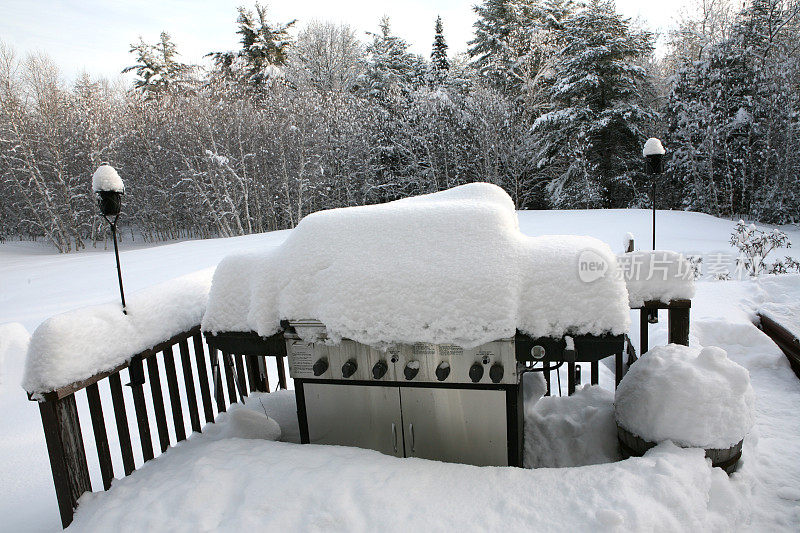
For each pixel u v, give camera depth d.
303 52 31.42
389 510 1.67
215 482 1.87
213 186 21.92
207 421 2.67
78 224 25.28
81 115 24.25
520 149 22.59
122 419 2.14
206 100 22.20
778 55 18.91
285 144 22.83
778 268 7.57
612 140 21.94
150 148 24.56
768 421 2.85
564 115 21.31
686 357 2.14
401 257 2.09
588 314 1.86
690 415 1.95
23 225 26.98
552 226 14.92
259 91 26.80
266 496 1.76
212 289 2.38
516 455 2.05
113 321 2.05
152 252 14.93
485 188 2.63
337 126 23.95
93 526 1.74
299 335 2.18
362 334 2.04
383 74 28.16
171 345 2.43
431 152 24.20
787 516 1.86
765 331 4.24
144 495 1.86
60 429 1.85
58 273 12.42
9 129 22.62
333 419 2.26
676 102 21.05
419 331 1.97
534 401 2.66
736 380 2.02
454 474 1.85
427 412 2.12
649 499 1.63
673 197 23.11
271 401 2.98
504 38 25.58
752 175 19.20
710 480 1.81
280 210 24.97
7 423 3.66
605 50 20.39
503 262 1.98
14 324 4.80
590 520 1.55
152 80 30.70
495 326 1.89
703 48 20.80
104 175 2.12
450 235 2.12
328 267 2.16
